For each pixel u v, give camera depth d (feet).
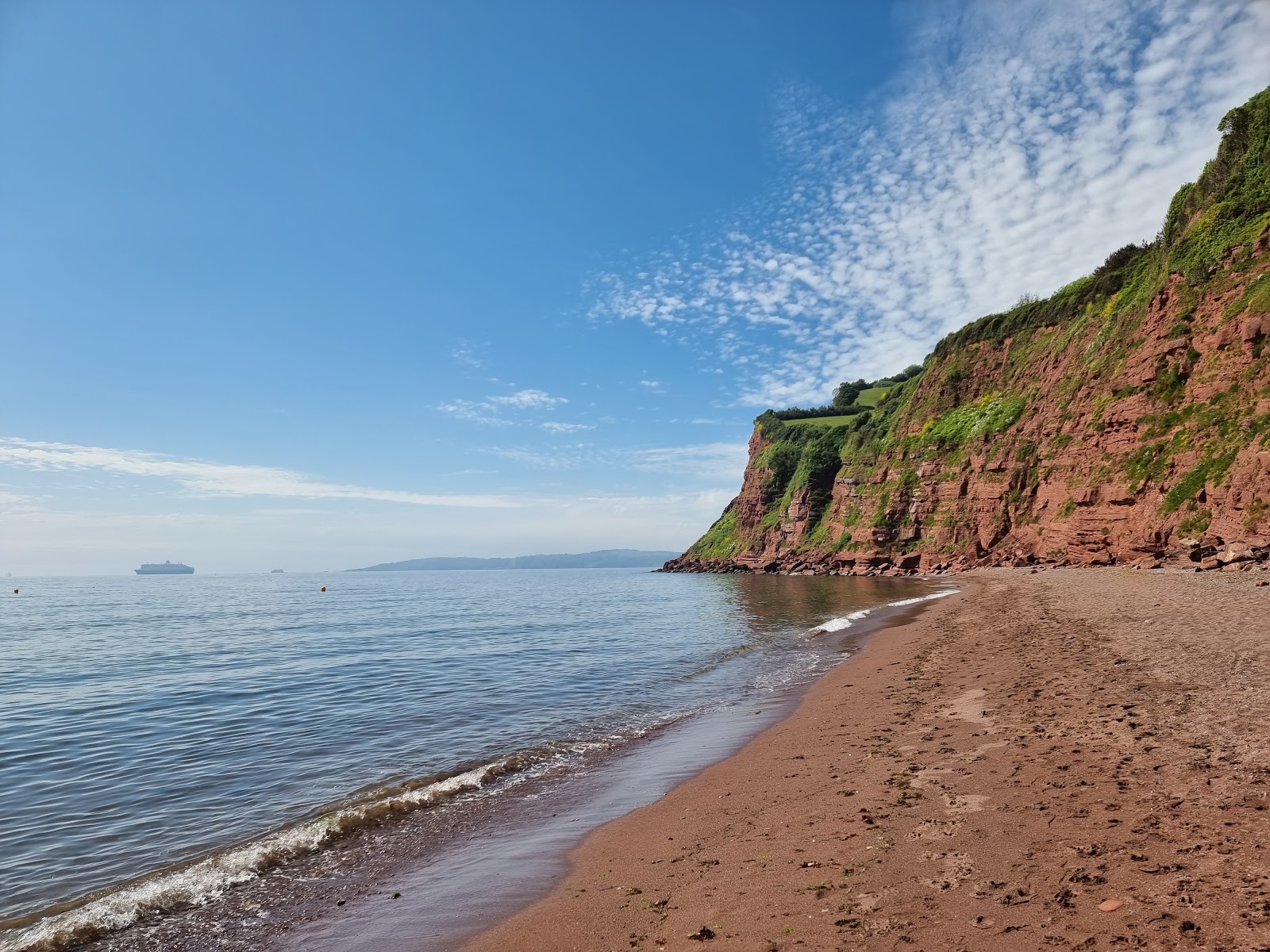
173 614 194.18
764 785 32.45
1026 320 278.46
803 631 103.65
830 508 340.80
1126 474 154.61
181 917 23.68
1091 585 106.63
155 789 38.73
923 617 101.60
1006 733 33.76
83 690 72.23
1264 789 21.52
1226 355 139.95
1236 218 150.92
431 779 38.09
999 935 16.03
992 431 249.34
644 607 179.52
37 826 33.40
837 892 19.66
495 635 118.11
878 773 30.91
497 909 22.47
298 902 24.41
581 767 39.75
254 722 54.95
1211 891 16.06
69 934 22.75
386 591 344.69
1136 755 27.02
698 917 19.66
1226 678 36.96
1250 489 113.09
